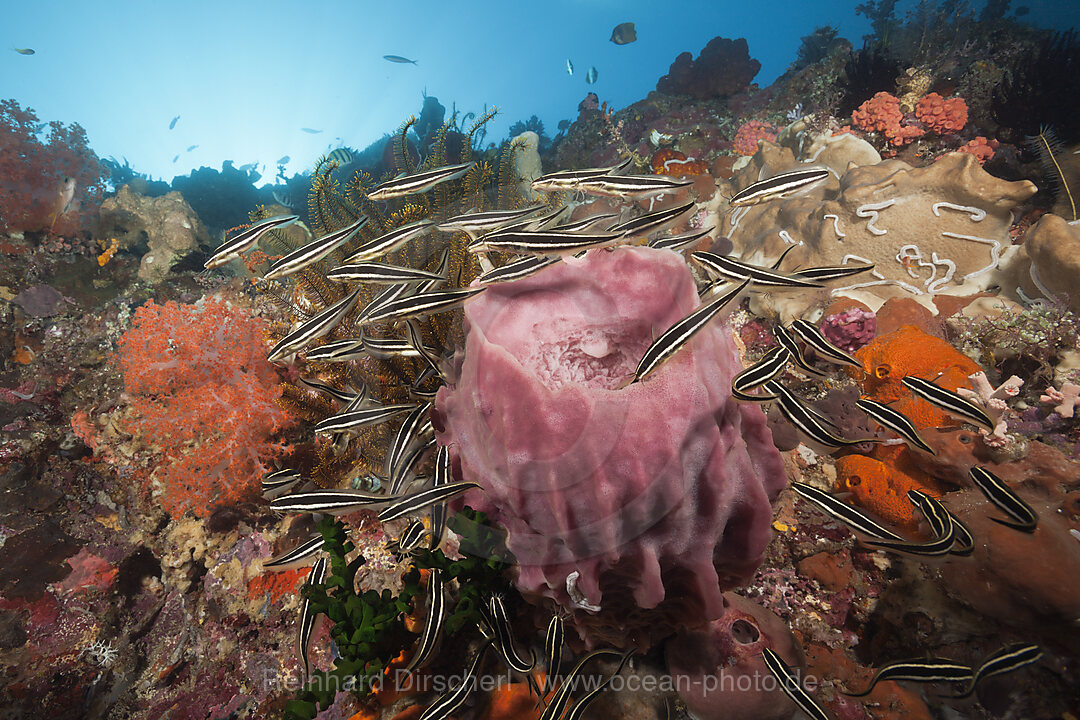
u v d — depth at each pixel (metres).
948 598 0.67
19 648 1.04
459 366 0.59
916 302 1.07
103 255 2.30
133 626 1.12
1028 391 0.92
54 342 1.85
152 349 1.03
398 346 0.68
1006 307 1.06
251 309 1.51
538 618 0.63
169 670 1.05
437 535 0.62
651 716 0.65
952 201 1.16
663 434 0.45
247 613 0.96
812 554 0.79
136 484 1.21
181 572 1.04
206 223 3.90
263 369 1.06
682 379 0.46
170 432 1.02
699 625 0.57
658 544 0.48
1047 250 1.00
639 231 0.55
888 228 1.20
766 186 0.69
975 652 0.65
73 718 1.04
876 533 0.57
